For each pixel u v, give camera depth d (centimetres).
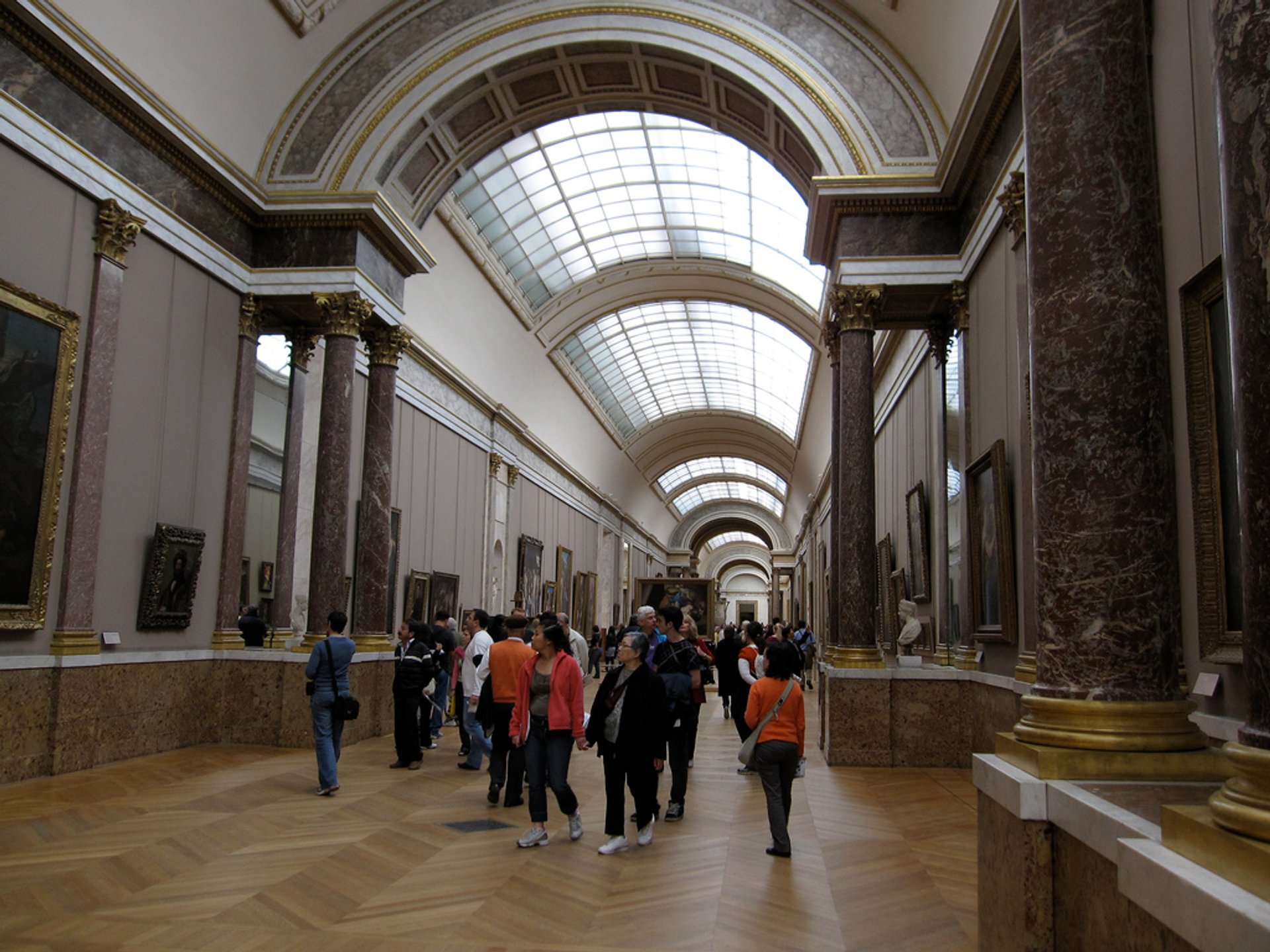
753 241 2661
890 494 2177
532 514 3009
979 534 1194
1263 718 274
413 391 1966
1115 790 361
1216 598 571
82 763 1035
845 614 1238
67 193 1041
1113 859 312
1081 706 395
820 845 738
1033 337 449
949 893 599
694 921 541
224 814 822
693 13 1438
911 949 493
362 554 1468
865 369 1277
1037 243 448
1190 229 617
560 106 1634
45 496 999
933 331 1417
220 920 532
